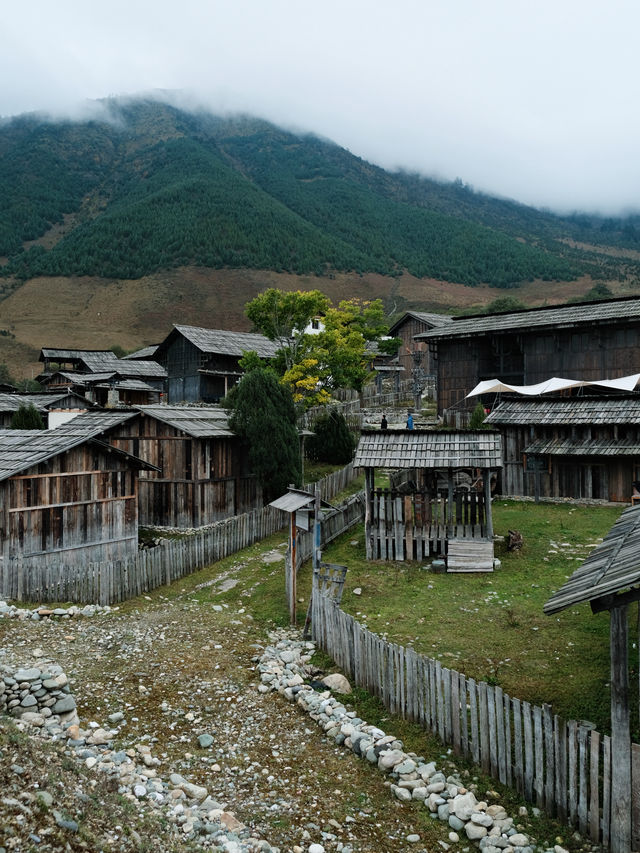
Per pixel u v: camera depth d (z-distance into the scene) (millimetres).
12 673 9797
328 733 9711
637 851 6875
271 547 21812
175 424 23719
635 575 6637
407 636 12852
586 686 10438
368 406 49000
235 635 13656
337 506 22625
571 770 7512
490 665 11414
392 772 8672
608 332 35531
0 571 15602
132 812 7121
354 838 7449
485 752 8570
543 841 7293
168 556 18031
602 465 24281
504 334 39000
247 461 27172
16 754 7238
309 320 41531
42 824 5977
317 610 13188
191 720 10047
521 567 17266
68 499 18062
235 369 58406
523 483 25938
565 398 25859
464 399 38656
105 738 9219
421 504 18719
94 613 15008
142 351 69875
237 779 8555
